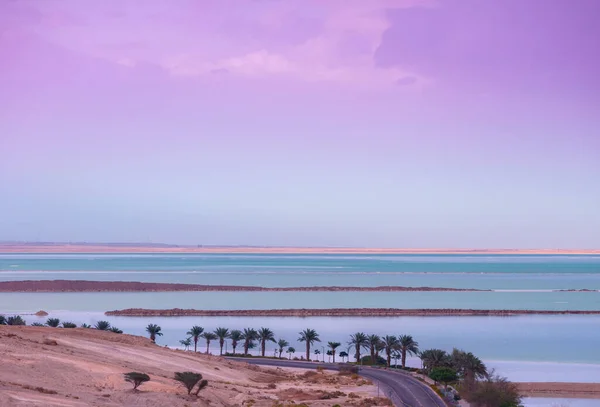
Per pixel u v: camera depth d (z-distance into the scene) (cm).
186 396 5734
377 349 12012
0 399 4044
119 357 7625
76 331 9175
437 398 7625
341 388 8325
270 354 13400
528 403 8594
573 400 8794
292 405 6338
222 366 9081
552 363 11950
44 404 4216
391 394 7812
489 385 7675
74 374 5838
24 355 6066
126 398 5316
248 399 6538
